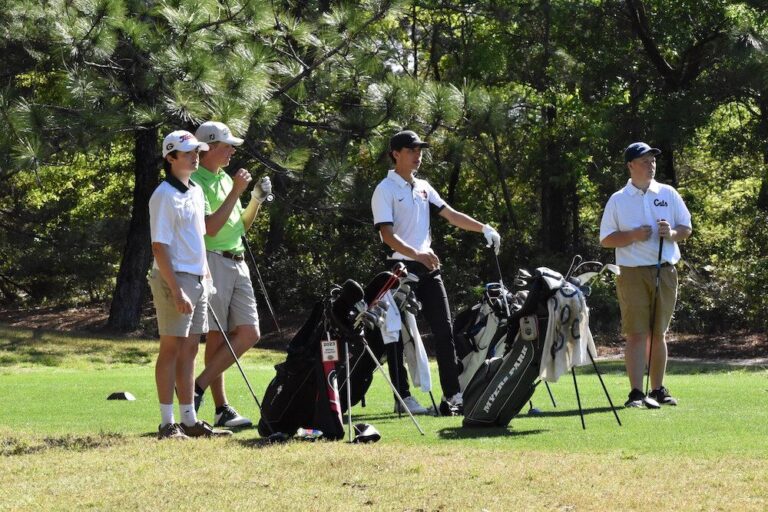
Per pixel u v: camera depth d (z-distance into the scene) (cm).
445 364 1869
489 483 1103
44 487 1120
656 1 6206
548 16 6169
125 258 5919
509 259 6562
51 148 3797
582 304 1552
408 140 1902
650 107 6153
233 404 2020
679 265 6350
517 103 5247
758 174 6800
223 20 4172
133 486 1115
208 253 1741
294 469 1188
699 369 3794
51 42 3884
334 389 1456
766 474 1132
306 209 4981
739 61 5622
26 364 4241
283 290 6856
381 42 4641
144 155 5834
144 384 2495
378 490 1073
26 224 7194
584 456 1260
